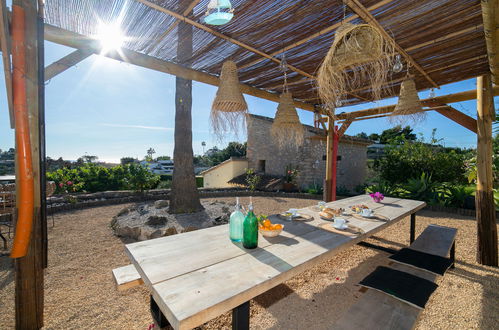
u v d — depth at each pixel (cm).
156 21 201
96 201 673
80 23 200
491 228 300
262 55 255
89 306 217
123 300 227
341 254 339
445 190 655
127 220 463
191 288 116
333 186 514
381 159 930
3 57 147
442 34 219
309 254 158
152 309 161
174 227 403
